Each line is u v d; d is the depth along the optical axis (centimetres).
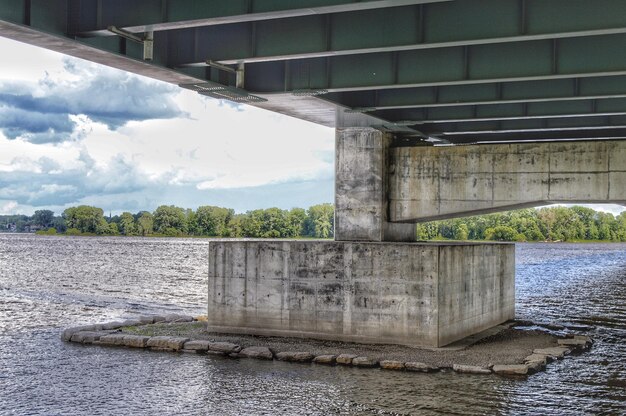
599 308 5856
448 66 2920
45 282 8675
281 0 2253
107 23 2394
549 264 15275
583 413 2464
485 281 4131
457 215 3925
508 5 2422
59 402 2592
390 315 3494
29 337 3991
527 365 3081
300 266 3675
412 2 2133
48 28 2311
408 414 2412
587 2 2325
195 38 2809
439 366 3084
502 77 2841
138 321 4272
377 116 3719
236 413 2427
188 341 3528
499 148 3694
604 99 3531
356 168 3912
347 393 2669
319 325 3631
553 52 2762
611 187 3516
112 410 2484
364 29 2606
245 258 3797
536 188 3622
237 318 3809
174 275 10400
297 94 3138
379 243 3550
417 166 3853
